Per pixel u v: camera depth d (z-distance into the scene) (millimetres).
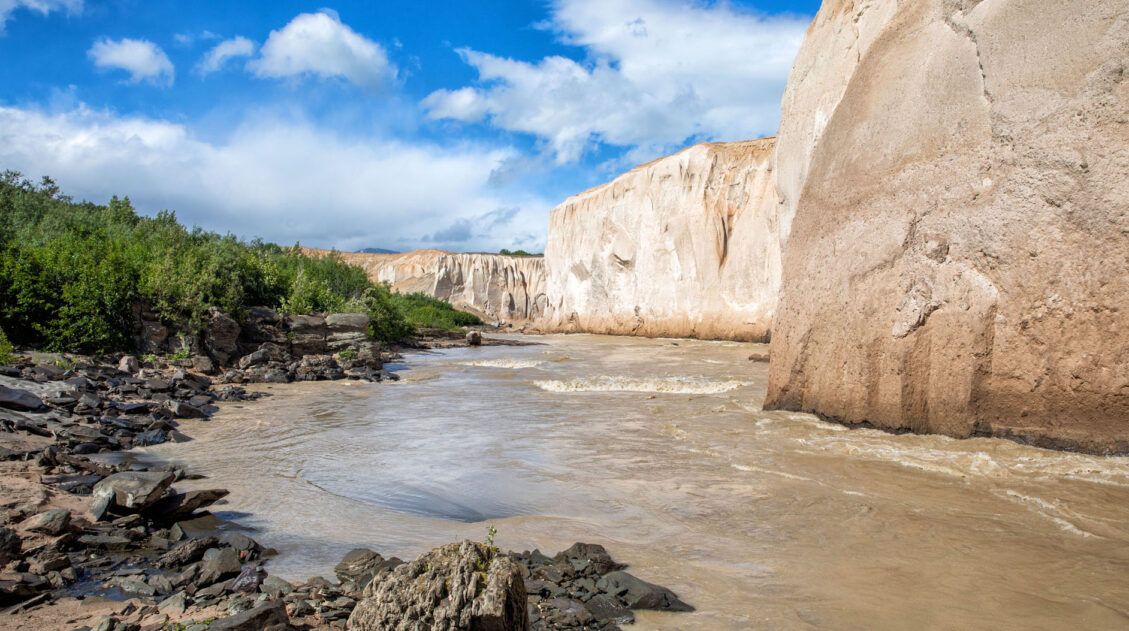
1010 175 8867
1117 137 7910
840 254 11203
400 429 11062
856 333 10539
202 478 7625
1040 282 8336
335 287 34000
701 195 44469
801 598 4453
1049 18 8898
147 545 5281
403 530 5934
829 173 12117
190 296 17594
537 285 86625
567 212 60812
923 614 4195
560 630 3883
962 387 9094
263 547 5309
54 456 6898
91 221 22797
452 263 89125
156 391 12773
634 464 8508
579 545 5258
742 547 5516
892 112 11094
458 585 3092
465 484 7613
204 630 3615
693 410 12828
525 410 13188
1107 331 7812
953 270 9297
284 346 20297
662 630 3953
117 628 3744
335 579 4695
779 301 12625
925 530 5883
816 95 14766
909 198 10219
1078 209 8086
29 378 11148
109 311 15602
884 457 8516
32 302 14805
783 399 12273
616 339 45594
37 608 4098
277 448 9430
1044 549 5363
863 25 13586
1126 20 8039
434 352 32875
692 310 43812
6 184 23312
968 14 10367
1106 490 6832
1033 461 7836
